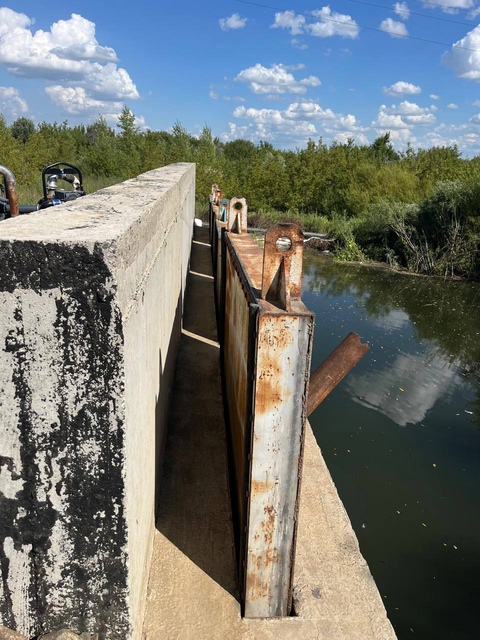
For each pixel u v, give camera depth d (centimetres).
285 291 179
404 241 1514
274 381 181
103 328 132
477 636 312
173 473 305
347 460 492
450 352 790
